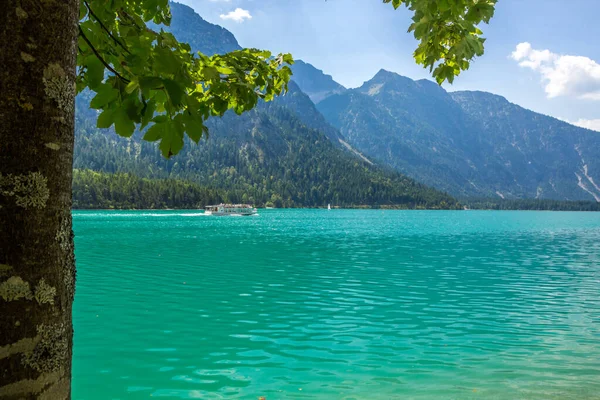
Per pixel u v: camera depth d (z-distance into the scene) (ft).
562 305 72.90
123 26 10.57
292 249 164.66
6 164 4.80
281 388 39.34
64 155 5.27
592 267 121.08
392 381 40.73
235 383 40.50
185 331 56.90
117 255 141.69
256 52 13.46
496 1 11.68
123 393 38.45
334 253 151.64
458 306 71.72
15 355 4.81
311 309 69.21
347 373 42.80
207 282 93.20
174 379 41.47
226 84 11.91
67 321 5.39
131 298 76.54
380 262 127.95
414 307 70.79
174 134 7.89
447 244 192.34
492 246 186.50
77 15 5.47
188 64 11.43
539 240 225.56
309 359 46.78
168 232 251.39
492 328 58.54
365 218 526.16
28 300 4.88
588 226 395.96
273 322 61.41
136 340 53.16
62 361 5.25
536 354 48.19
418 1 11.90
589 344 51.83
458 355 47.93
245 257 138.82
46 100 5.02
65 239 5.32
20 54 4.85
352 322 61.46
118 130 7.95
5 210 4.78
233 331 56.95
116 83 8.52
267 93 14.62
